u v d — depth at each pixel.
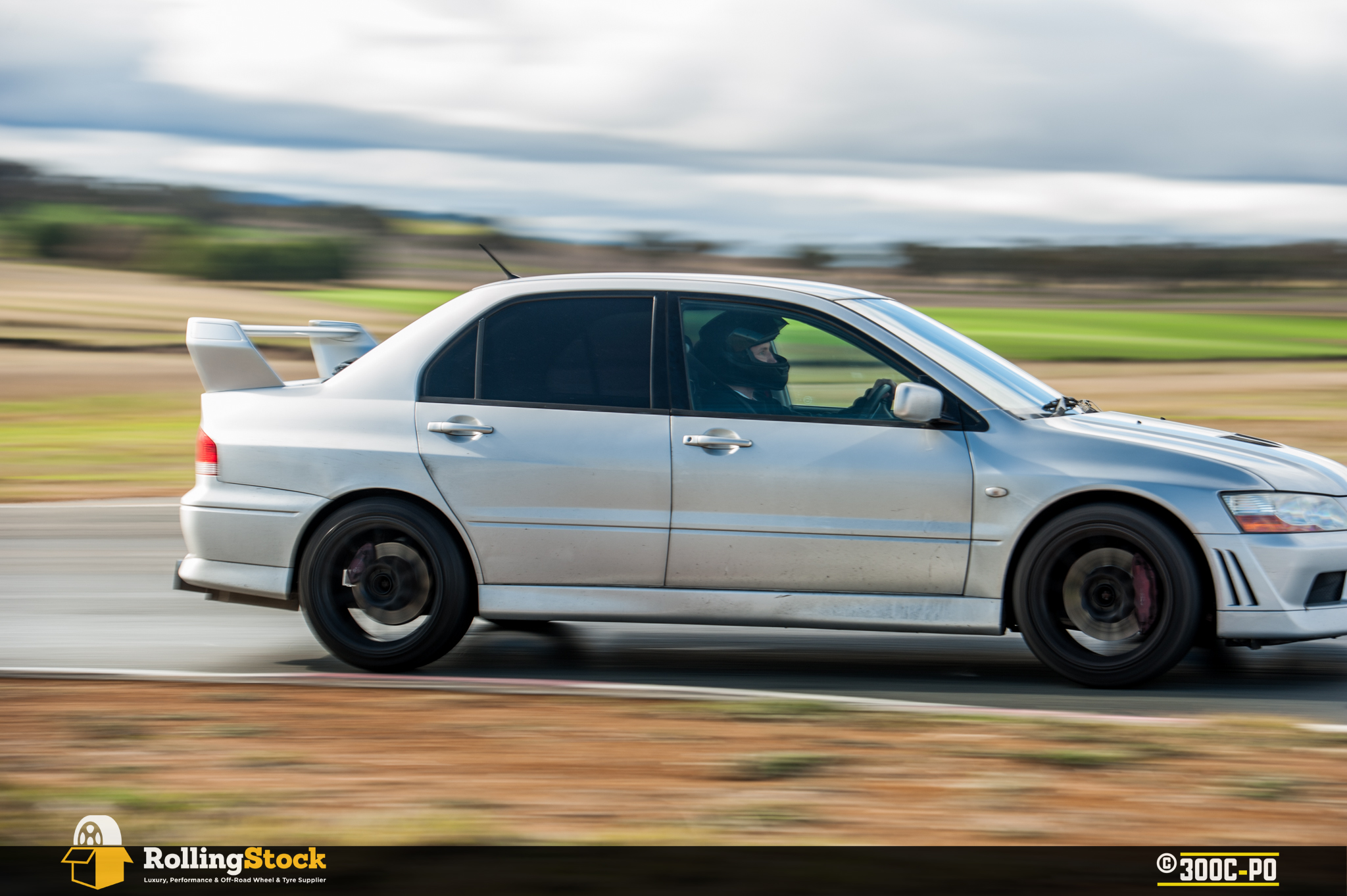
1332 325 65.25
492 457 7.20
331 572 7.36
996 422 6.95
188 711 6.52
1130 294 89.62
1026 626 6.92
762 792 5.28
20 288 75.56
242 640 8.47
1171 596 6.68
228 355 7.71
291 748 5.92
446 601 7.26
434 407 7.34
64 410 29.41
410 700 6.73
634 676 7.50
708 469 7.02
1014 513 6.81
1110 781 5.38
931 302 79.62
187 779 5.50
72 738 6.08
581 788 5.35
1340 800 5.16
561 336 7.37
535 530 7.18
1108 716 6.33
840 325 7.18
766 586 7.05
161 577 10.63
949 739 5.95
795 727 6.17
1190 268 102.31
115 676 7.28
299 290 81.94
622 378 7.25
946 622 6.94
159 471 19.00
